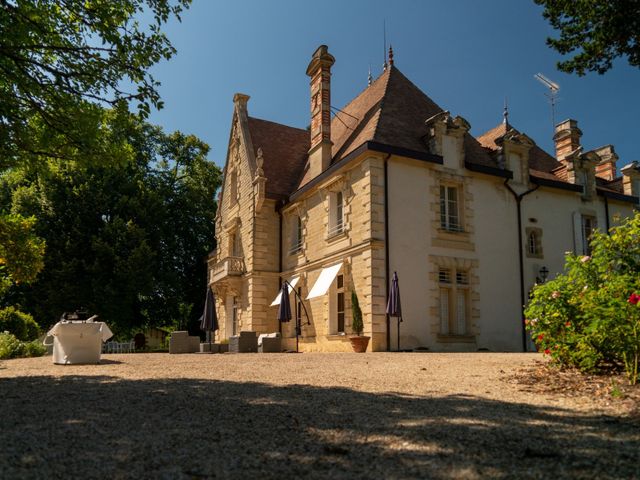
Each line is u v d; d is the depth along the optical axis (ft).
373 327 58.54
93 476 10.71
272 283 85.30
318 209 74.43
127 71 29.78
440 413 16.66
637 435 13.50
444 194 67.31
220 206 109.91
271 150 94.32
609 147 95.76
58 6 28.99
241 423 15.43
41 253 34.14
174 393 21.13
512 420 15.48
